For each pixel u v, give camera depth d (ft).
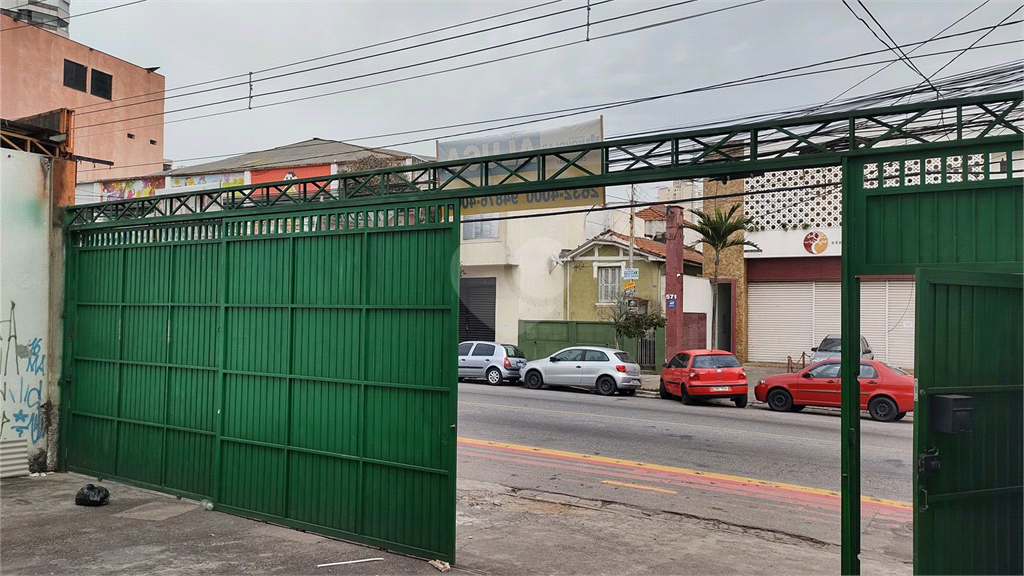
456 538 24.06
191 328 29.09
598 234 98.99
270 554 22.02
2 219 32.01
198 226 29.30
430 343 22.12
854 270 17.69
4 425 32.04
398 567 20.98
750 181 88.28
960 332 16.21
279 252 26.32
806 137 18.98
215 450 27.53
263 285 26.73
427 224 22.39
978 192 16.26
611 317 88.12
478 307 97.35
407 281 22.79
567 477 33.47
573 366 70.23
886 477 33.04
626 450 39.55
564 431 45.52
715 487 31.55
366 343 23.65
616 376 67.67
